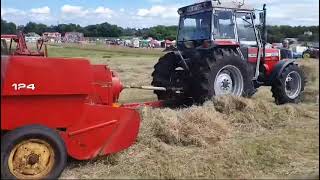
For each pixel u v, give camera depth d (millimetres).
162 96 10203
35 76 5207
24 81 5137
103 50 37781
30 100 5227
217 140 6883
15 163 5059
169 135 6711
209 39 9844
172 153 6246
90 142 5715
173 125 6855
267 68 10758
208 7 9875
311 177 5367
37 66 5215
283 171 5645
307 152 6332
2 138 5039
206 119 7234
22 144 5062
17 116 5180
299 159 6055
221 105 8422
